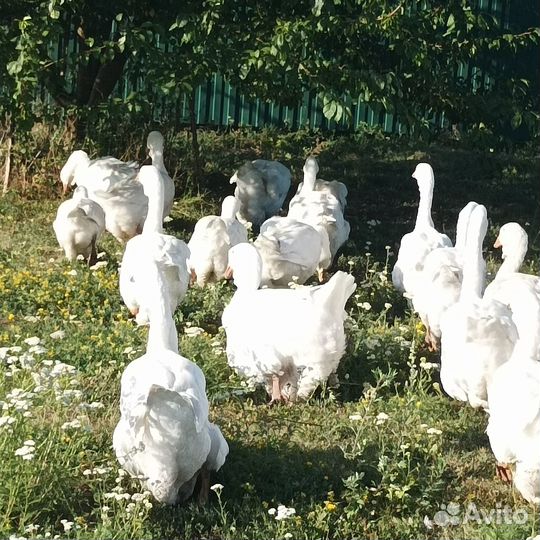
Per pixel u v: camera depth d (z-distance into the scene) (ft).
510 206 59.26
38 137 54.80
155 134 49.42
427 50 47.65
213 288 38.27
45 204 50.85
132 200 44.42
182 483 23.26
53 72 49.80
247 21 47.03
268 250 38.19
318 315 28.99
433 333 34.65
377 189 60.59
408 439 27.27
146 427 22.27
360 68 47.50
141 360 23.18
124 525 21.98
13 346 30.71
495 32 71.56
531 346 26.25
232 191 57.00
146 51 44.62
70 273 37.81
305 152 67.31
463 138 50.70
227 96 70.28
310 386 29.68
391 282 42.63
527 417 23.34
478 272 32.50
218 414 28.89
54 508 22.85
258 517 23.48
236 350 30.17
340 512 23.97
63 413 26.73
